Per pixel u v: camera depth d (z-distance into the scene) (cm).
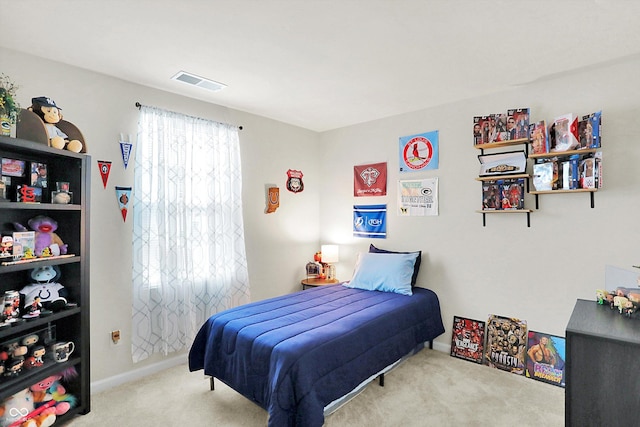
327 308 267
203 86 285
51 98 234
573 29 196
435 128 336
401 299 296
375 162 383
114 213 263
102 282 256
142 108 277
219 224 322
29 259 197
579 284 258
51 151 200
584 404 157
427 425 209
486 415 219
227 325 232
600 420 154
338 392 203
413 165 351
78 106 246
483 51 224
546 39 208
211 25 193
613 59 235
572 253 261
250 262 360
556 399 238
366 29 198
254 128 363
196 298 305
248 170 358
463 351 308
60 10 177
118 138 265
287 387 182
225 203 328
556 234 268
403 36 205
